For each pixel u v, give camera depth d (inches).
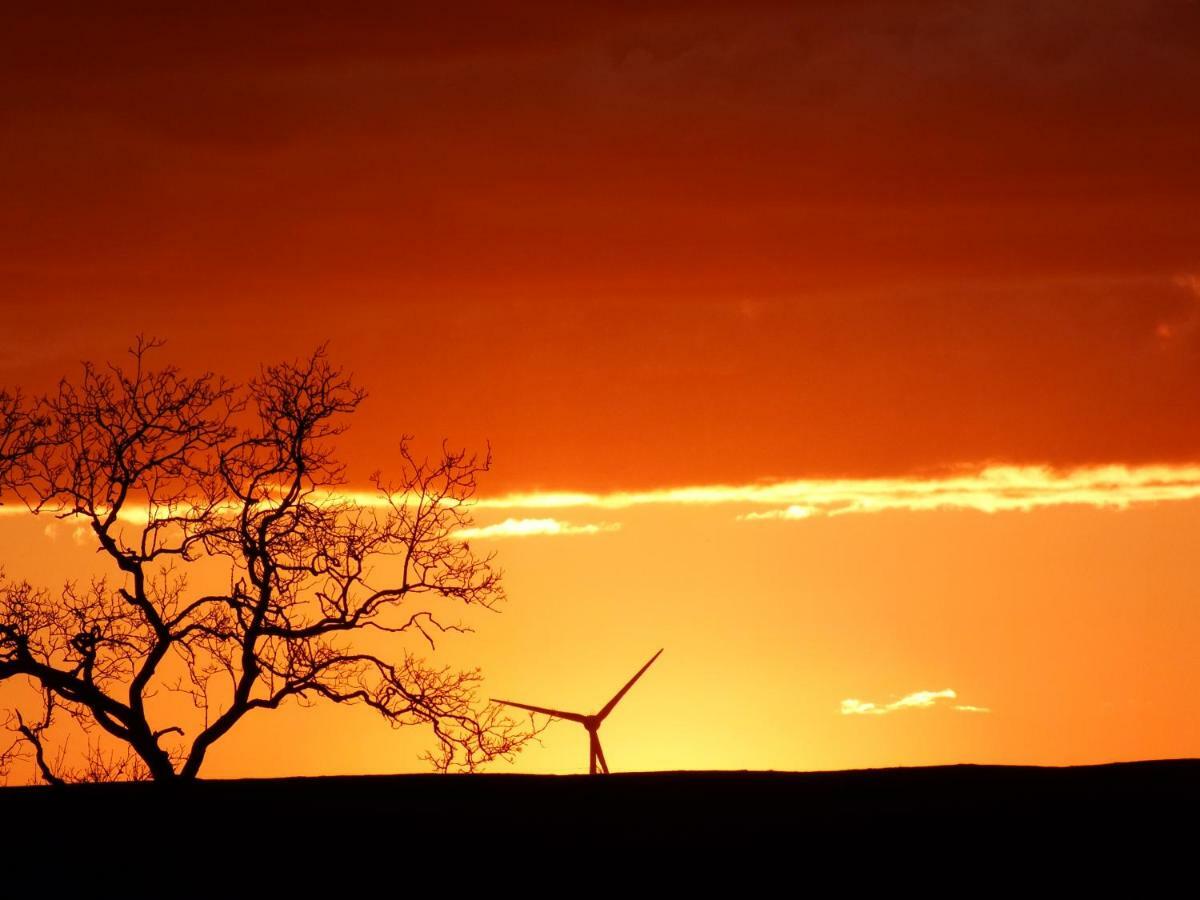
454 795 5743.1
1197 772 5738.2
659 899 4446.4
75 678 5935.0
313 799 5703.7
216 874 4744.1
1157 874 4500.5
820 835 4950.8
